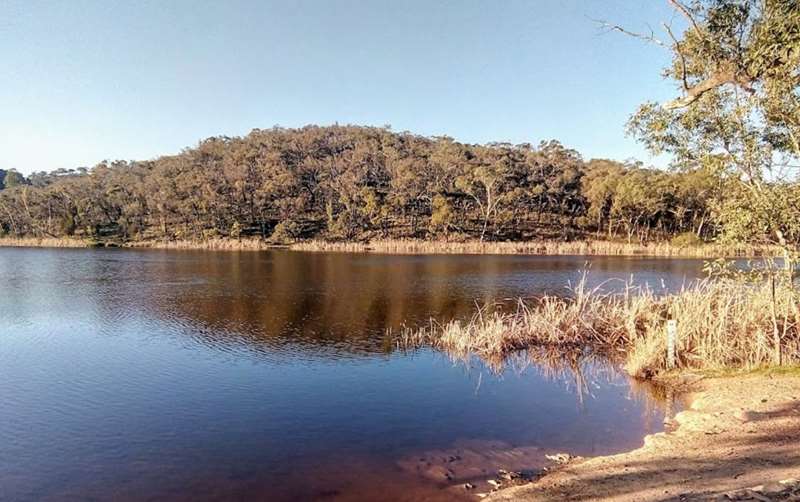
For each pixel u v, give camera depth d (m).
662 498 6.72
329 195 98.38
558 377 14.75
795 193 11.72
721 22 9.98
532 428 10.77
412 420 11.38
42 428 11.09
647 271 43.91
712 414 10.47
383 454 9.56
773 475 6.99
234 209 93.81
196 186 98.12
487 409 12.07
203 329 21.80
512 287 34.28
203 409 12.24
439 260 57.09
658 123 11.95
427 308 26.73
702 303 16.20
